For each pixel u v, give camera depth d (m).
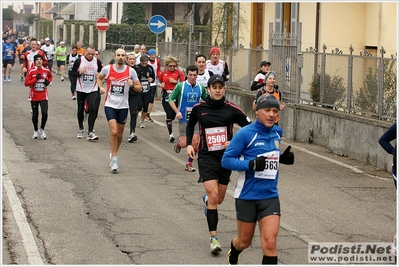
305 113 17.08
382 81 14.18
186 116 12.88
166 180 12.24
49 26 66.00
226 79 17.58
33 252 7.96
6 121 19.64
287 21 25.14
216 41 27.80
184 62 26.89
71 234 8.76
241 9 27.94
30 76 16.42
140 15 52.53
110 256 7.88
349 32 22.25
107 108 12.84
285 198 11.00
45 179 12.03
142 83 18.70
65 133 17.83
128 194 11.05
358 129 14.73
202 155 8.44
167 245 8.35
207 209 8.19
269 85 12.97
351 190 11.73
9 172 12.56
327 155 15.38
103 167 13.30
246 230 6.93
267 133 6.94
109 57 44.66
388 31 20.91
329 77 16.38
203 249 8.23
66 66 47.59
